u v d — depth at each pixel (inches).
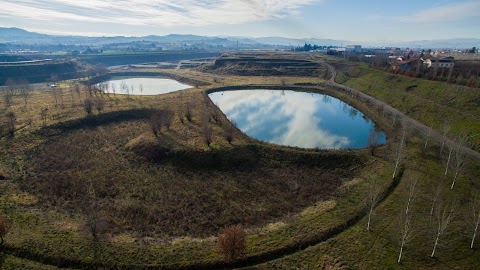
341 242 1968.5
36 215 2223.2
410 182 2664.9
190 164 3193.9
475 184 2618.1
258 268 1766.7
